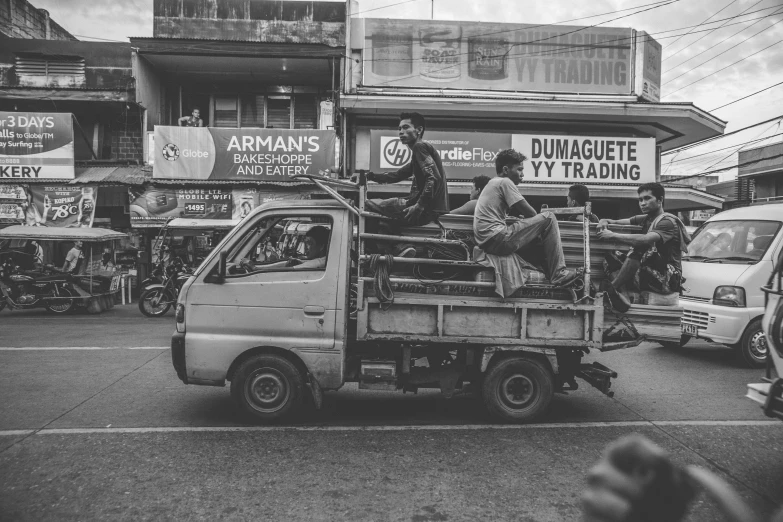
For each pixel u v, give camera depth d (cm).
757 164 2198
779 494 341
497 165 489
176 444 419
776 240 730
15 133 1380
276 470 372
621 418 493
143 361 707
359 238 468
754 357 705
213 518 305
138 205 1390
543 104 1359
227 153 1401
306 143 1403
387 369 466
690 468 82
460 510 317
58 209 1388
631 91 1462
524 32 1445
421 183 491
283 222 503
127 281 1466
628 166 1364
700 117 1408
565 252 495
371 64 1434
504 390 473
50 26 2100
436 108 1365
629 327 498
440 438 439
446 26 1438
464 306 464
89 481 352
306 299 466
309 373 464
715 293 732
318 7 1627
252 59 1522
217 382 471
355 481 355
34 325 1033
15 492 335
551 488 347
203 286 475
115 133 1570
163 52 1480
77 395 552
